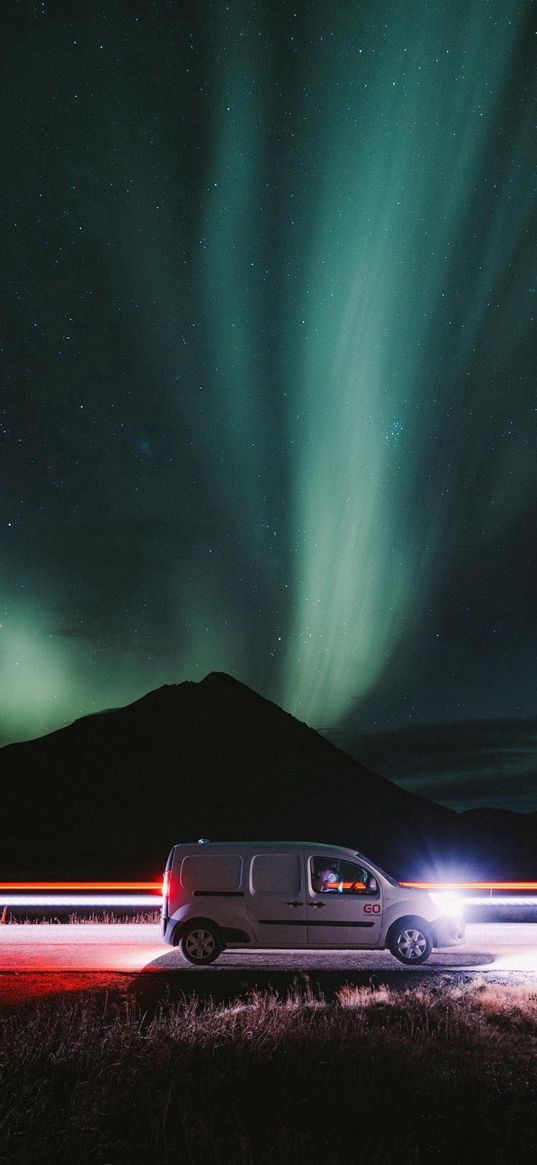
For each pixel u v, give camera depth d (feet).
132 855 374.02
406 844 592.60
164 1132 20.31
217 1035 28.94
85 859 350.84
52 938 63.77
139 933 67.36
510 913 93.04
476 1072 26.07
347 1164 19.51
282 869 49.03
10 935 66.03
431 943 48.57
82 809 571.69
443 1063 27.32
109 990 41.34
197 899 48.67
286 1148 19.48
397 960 50.67
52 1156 19.52
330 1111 23.25
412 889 49.67
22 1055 25.72
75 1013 33.12
